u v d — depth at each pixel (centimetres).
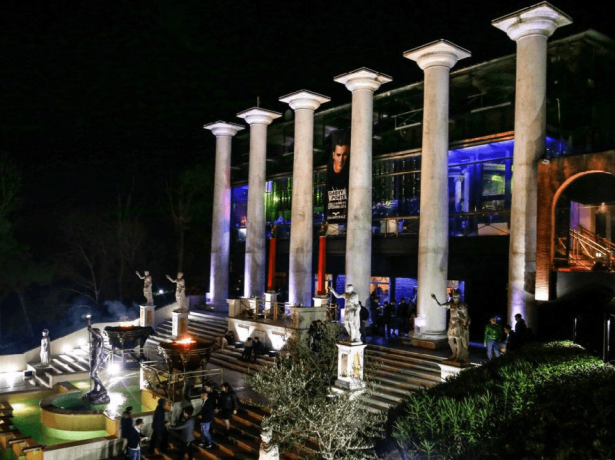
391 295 3266
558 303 1941
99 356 2145
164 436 1752
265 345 2617
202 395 1767
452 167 3011
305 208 3056
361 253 2666
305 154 3073
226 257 3653
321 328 1928
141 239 5044
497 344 1797
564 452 557
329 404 1171
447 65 2392
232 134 3744
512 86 2733
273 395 1231
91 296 5047
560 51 2545
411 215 3155
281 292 3788
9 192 4378
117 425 1848
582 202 2292
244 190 4600
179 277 3109
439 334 2242
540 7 2031
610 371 862
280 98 3153
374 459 1038
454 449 736
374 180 3425
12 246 4303
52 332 4822
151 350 2895
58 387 2583
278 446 1289
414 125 3153
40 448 1700
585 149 2572
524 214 2058
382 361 2077
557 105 2611
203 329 3112
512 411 811
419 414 844
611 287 1808
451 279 2916
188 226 4900
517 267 2061
